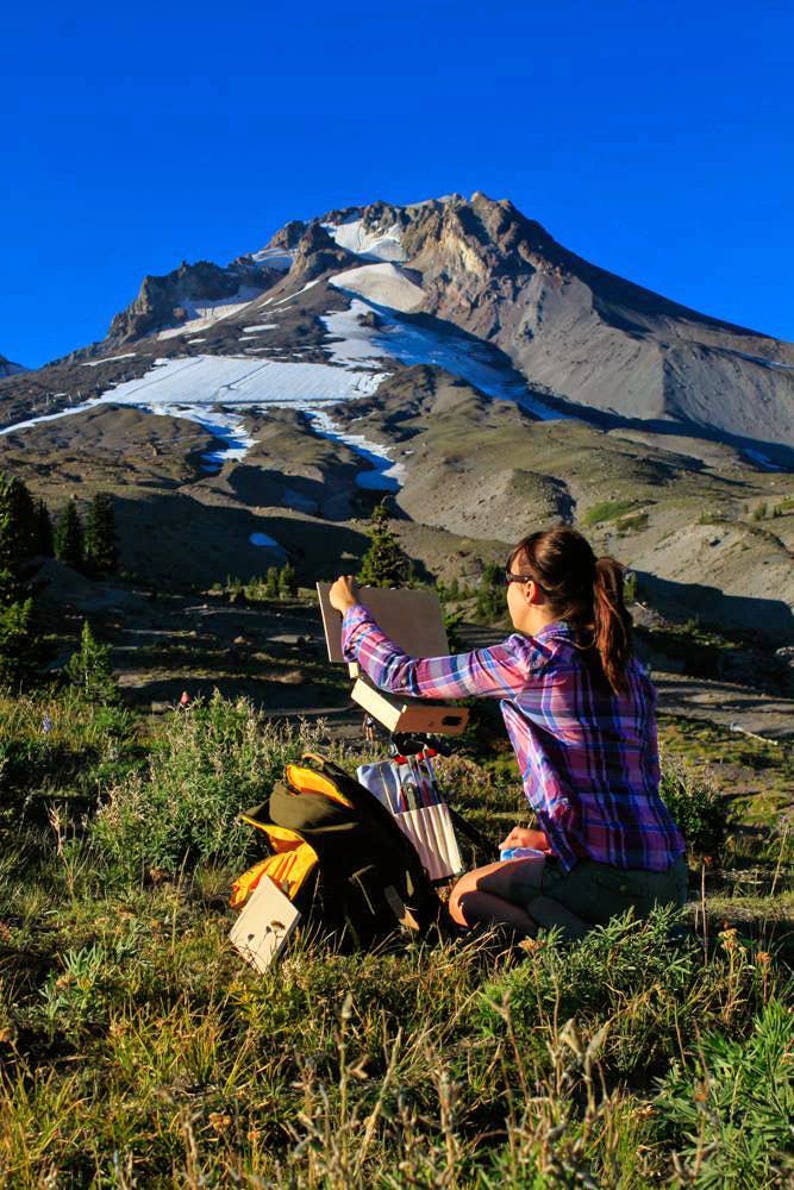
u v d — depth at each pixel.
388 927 3.89
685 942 3.63
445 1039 3.15
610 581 3.49
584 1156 1.84
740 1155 2.17
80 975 3.36
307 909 3.77
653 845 3.54
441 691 3.53
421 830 4.28
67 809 7.62
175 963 3.65
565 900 3.62
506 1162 1.98
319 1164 2.01
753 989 3.49
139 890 5.38
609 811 3.50
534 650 3.44
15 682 18.06
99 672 18.62
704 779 9.51
